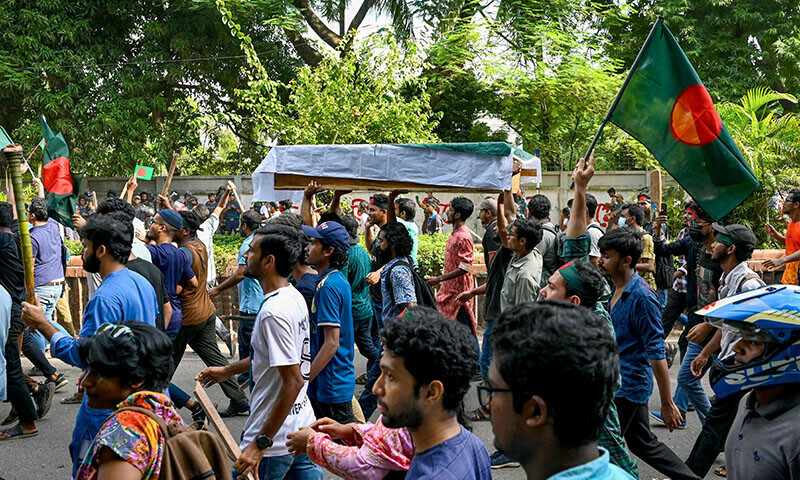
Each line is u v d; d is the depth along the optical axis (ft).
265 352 10.86
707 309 8.83
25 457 18.21
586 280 11.51
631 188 67.51
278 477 10.91
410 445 8.30
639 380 13.98
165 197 25.70
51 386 21.08
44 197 24.58
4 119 68.13
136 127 66.64
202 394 10.94
